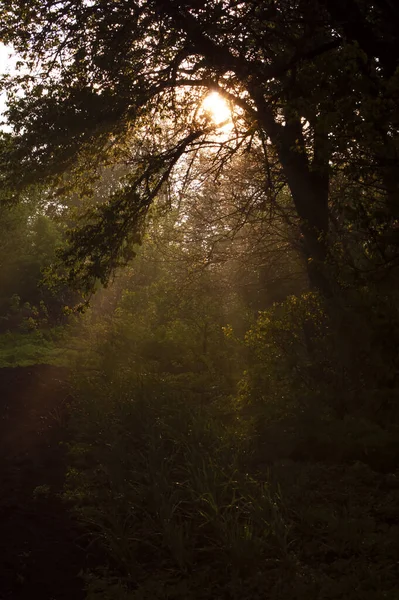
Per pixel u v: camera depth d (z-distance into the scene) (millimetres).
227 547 5270
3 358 21625
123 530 5723
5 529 5840
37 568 5129
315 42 9281
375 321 6438
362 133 6137
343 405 8469
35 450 8742
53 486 7148
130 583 5000
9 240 38406
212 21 9188
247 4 9289
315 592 4680
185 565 5219
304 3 8789
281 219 14227
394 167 6285
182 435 8234
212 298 16234
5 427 10141
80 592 4793
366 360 8312
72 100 11297
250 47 9680
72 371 15016
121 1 10688
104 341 17281
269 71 9508
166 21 10211
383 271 6336
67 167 12164
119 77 11078
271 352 9805
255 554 5238
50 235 40062
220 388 12008
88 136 11609
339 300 8281
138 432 9000
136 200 11586
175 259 15797
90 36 11039
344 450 7617
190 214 15406
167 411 9680
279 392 9375
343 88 6328
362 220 6262
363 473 7102
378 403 7879
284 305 10000
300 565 5164
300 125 11133
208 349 14672
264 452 7883
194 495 6312
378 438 7547
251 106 11141
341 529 5594
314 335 9883
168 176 12023
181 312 16312
